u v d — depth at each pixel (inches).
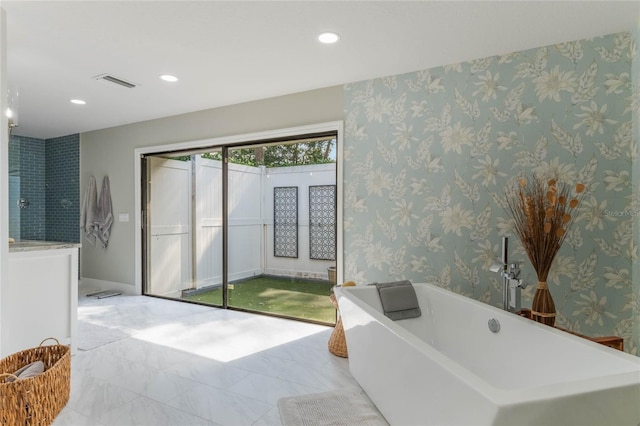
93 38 100.7
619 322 99.5
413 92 125.3
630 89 98.2
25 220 227.3
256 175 162.1
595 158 101.8
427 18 90.8
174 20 91.4
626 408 47.3
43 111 173.3
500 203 112.8
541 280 86.9
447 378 52.5
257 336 130.6
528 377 74.2
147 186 194.2
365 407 82.3
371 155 132.2
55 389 78.7
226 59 114.9
